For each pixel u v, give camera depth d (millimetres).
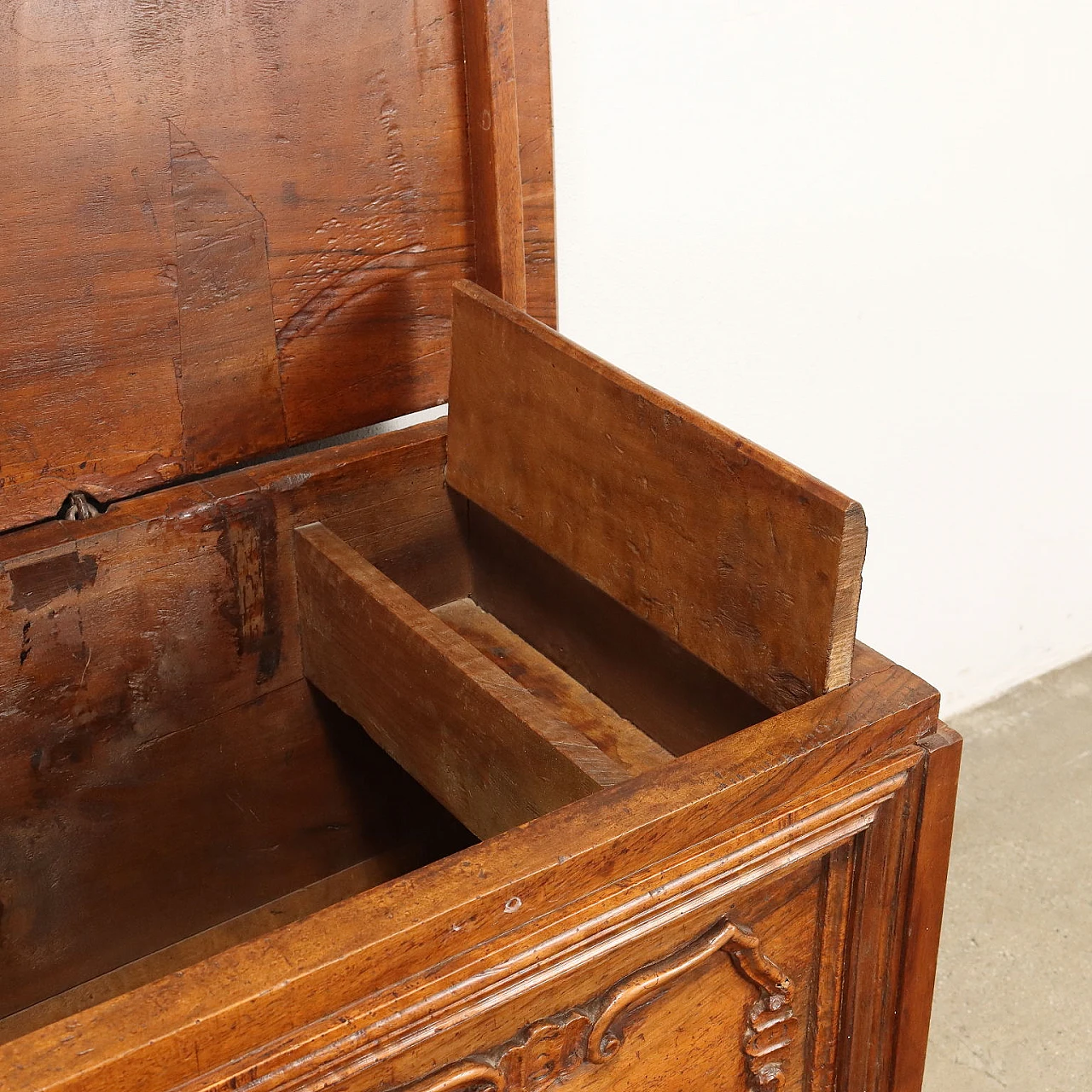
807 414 1795
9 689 1156
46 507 1174
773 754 857
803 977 972
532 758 1009
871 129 1644
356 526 1294
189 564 1207
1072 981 1689
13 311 1098
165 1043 666
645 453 1045
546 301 1330
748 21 1491
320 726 1367
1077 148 1831
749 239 1621
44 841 1232
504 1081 815
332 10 1146
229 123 1137
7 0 1012
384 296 1270
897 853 953
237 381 1224
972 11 1644
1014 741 2121
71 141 1075
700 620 1030
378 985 735
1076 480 2137
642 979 849
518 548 1312
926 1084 1549
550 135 1271
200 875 1351
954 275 1818
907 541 2004
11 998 1270
